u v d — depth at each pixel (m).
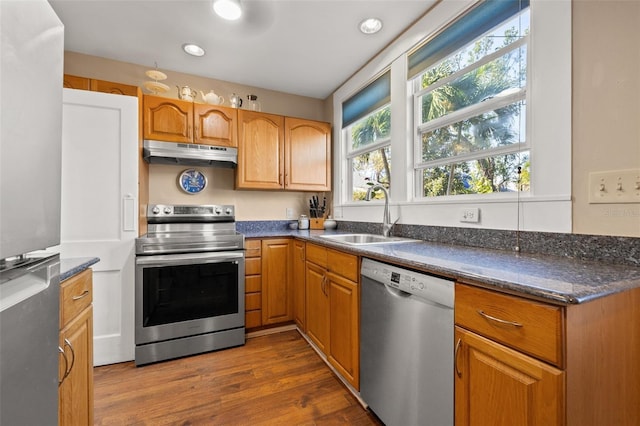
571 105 1.18
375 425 1.35
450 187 1.88
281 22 1.95
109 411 1.45
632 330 0.85
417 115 2.08
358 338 1.50
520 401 0.77
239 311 2.20
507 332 0.81
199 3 1.77
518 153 1.43
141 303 1.92
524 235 1.34
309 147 2.93
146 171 2.45
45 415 0.66
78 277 1.05
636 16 1.00
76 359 1.02
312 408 1.47
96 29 2.03
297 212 3.20
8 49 0.54
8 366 0.53
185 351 2.02
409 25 2.02
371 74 2.44
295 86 2.98
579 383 0.72
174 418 1.40
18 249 0.56
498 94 1.54
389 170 2.44
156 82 2.38
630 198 1.01
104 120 1.91
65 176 1.82
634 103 1.00
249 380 1.72
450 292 0.98
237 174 2.64
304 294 2.25
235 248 2.23
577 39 1.16
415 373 1.13
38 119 0.64
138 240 1.94
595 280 0.80
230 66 2.56
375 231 2.42
